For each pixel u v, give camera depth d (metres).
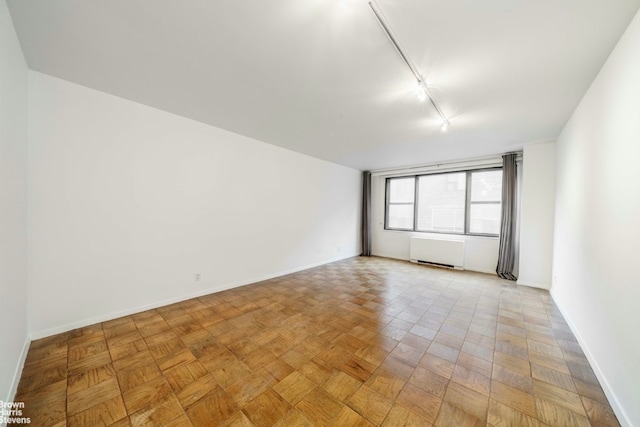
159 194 2.94
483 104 2.59
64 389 1.60
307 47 1.76
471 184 5.23
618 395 1.49
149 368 1.83
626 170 1.54
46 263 2.22
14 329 1.67
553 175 3.78
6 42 1.48
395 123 3.16
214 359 1.96
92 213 2.48
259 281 4.13
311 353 2.06
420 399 1.57
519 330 2.52
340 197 5.91
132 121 2.71
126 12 1.46
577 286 2.46
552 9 1.38
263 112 2.92
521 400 1.57
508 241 4.43
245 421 1.39
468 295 3.54
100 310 2.55
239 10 1.43
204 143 3.34
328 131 3.53
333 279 4.30
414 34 1.60
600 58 1.81
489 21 1.48
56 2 1.39
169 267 3.06
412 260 5.73
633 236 1.43
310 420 1.40
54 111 2.24
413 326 2.57
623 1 1.33
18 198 1.84
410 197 6.11
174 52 1.84
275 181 4.34
